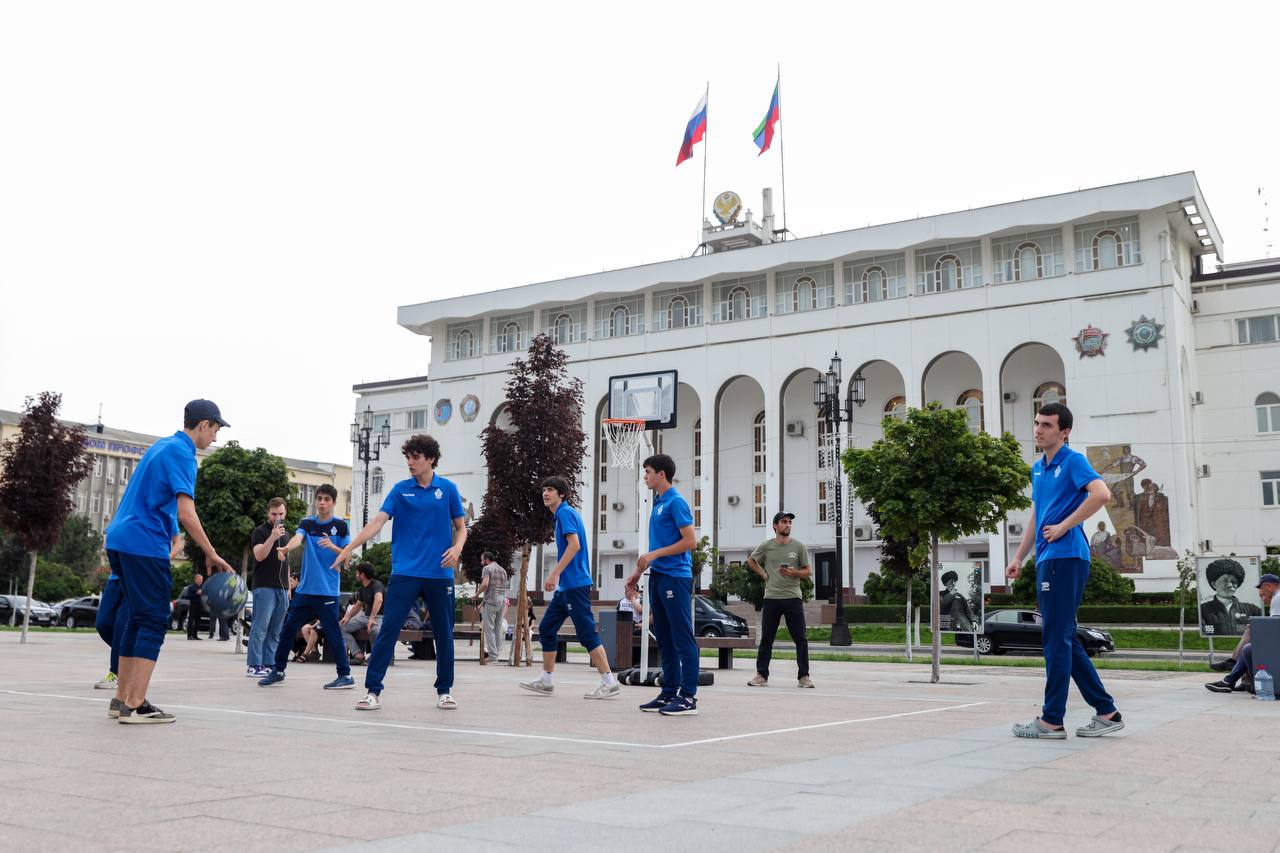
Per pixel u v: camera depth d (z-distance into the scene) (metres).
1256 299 45.50
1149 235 43.31
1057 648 6.21
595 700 8.98
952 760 5.04
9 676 10.50
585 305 58.88
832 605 43.31
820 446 52.44
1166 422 41.56
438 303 62.47
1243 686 12.02
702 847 2.98
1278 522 43.59
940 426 16.09
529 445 17.84
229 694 8.68
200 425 6.66
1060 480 6.38
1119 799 3.94
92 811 3.40
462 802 3.66
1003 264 46.91
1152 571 40.62
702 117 54.62
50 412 23.17
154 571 6.24
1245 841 3.18
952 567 24.45
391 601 7.63
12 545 58.41
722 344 53.31
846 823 3.36
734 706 8.73
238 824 3.23
